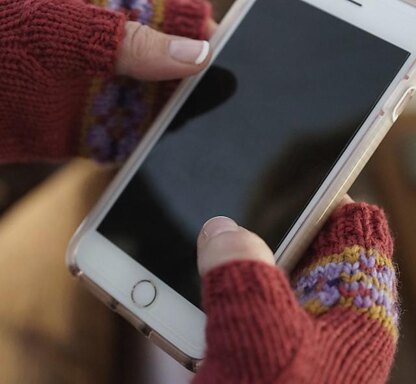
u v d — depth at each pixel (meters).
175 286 0.29
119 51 0.29
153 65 0.30
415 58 0.28
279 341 0.21
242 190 0.29
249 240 0.24
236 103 0.30
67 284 0.35
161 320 0.28
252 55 0.30
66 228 0.36
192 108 0.31
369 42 0.28
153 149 0.31
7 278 0.34
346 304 0.25
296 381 0.21
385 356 0.25
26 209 0.37
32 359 0.32
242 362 0.21
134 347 0.34
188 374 0.33
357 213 0.28
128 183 0.31
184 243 0.29
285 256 0.27
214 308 0.22
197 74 0.30
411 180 0.41
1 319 0.33
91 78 0.31
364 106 0.28
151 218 0.30
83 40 0.29
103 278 0.30
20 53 0.29
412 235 0.40
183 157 0.30
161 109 0.34
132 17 0.33
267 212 0.28
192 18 0.33
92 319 0.34
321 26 0.29
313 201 0.28
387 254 0.28
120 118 0.34
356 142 0.28
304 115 0.29
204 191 0.30
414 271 0.39
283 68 0.30
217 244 0.24
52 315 0.34
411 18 0.28
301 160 0.28
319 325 0.23
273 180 0.29
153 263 0.29
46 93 0.30
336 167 0.28
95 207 0.30
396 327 0.26
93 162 0.36
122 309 0.29
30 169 0.41
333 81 0.29
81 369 0.33
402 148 0.41
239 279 0.22
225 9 0.37
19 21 0.29
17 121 0.32
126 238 0.30
